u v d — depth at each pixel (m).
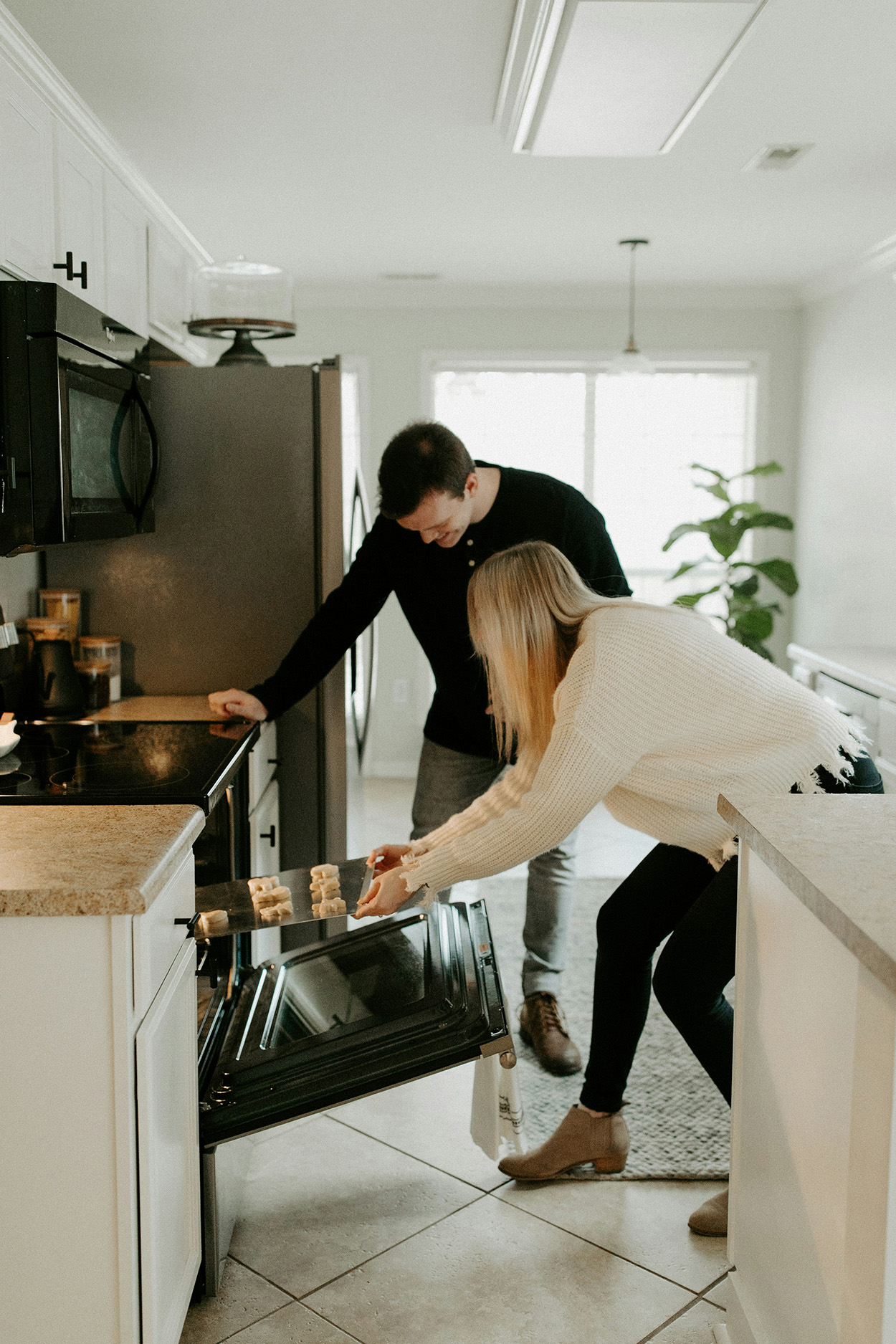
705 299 5.39
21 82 2.06
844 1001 1.08
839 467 4.91
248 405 2.70
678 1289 1.71
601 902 3.64
